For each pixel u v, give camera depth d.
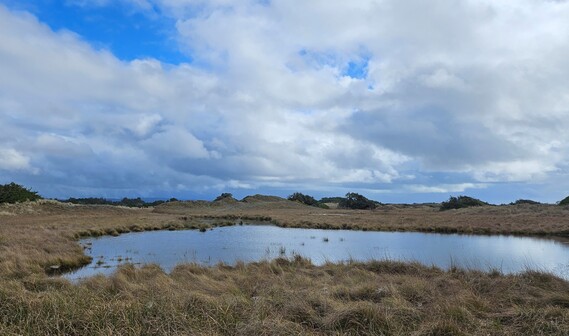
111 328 6.53
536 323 6.77
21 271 13.47
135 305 7.31
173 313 7.00
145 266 14.57
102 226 35.16
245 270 14.05
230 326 6.79
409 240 29.48
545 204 61.41
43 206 55.06
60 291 9.02
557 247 25.17
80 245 24.70
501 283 10.55
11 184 54.75
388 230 38.44
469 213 60.22
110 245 25.64
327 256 21.02
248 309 7.45
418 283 9.84
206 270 13.82
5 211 46.59
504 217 49.59
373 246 25.86
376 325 6.84
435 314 7.39
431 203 113.06
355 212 73.00
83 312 7.05
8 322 6.84
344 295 9.29
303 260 16.36
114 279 10.59
